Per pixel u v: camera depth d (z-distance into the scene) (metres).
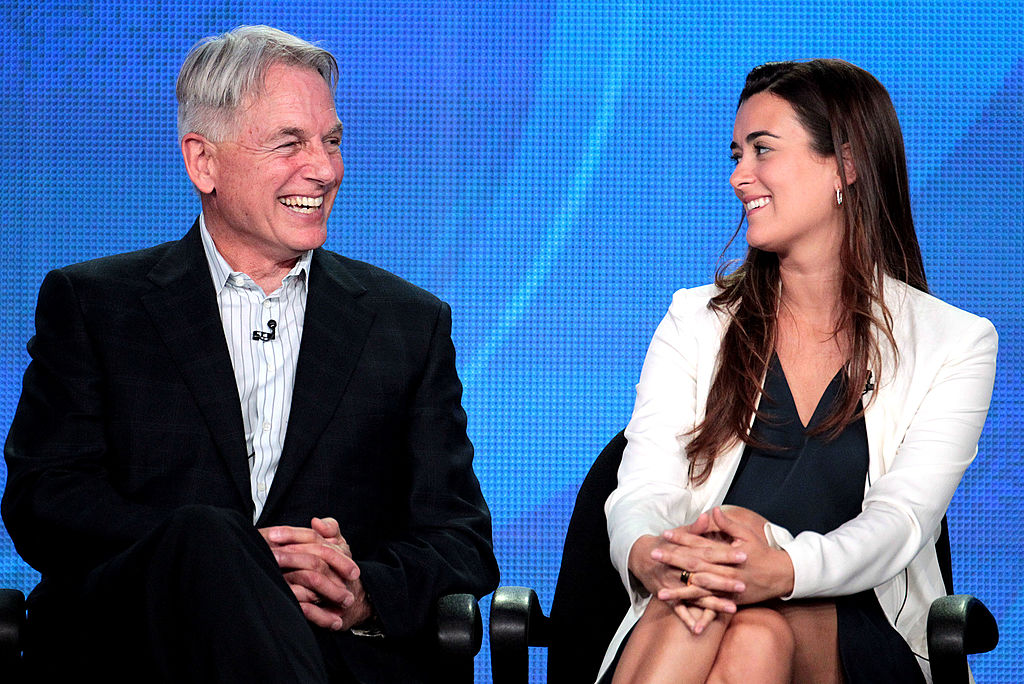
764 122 9.91
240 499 9.76
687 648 8.47
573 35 14.41
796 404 9.91
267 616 7.93
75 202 14.34
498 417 14.31
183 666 8.01
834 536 8.93
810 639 8.90
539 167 14.41
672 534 8.77
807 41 14.35
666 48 14.38
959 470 9.56
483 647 14.13
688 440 10.02
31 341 10.24
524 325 14.36
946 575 9.94
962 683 8.66
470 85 14.41
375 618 9.54
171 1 14.38
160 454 9.75
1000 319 14.22
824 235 9.95
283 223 10.12
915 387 9.73
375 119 14.41
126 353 9.91
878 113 9.94
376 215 14.38
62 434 9.69
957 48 14.28
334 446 9.99
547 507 14.27
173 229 14.39
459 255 14.39
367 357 10.27
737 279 10.41
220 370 9.95
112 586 8.32
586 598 10.08
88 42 14.36
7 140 14.30
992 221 14.24
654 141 14.38
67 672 9.15
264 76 10.02
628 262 14.38
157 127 14.38
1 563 14.22
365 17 14.43
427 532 10.01
